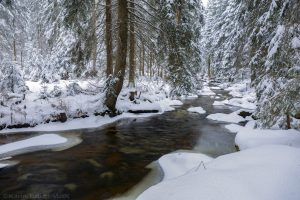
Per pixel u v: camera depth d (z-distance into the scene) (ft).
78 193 24.30
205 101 91.45
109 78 56.80
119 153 35.70
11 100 50.83
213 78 183.83
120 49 55.31
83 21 56.24
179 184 19.70
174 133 47.34
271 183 17.40
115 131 47.39
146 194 20.36
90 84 70.03
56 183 26.20
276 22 40.29
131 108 62.34
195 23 91.56
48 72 87.92
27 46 131.54
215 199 16.28
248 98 88.07
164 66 74.08
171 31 60.85
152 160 33.30
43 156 33.55
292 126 34.91
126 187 25.68
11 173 28.30
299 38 30.94
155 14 58.65
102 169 30.04
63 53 94.68
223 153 36.68
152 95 82.99
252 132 32.30
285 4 35.19
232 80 138.62
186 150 37.68
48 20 69.26
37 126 46.32
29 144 37.83
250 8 51.57
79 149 36.81
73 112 51.60
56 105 51.24
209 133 47.75
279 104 28.89
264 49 47.16
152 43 60.70
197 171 21.86
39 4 110.22
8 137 40.65
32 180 26.73
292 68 30.27
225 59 135.64
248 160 21.49
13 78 60.59
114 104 57.21
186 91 80.38
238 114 62.44
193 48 88.12
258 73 45.42
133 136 44.55
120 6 53.78
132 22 55.72
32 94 59.21
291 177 17.92
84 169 29.86
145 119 58.44
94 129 48.03
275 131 31.45
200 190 17.48
